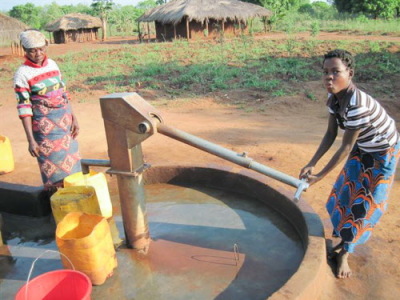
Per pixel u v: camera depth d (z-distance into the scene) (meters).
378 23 23.94
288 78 10.95
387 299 2.57
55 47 26.03
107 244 2.76
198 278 2.78
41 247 3.39
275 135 6.55
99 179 3.59
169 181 4.38
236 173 3.98
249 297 2.58
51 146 3.72
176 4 22.64
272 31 24.69
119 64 15.12
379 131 2.46
